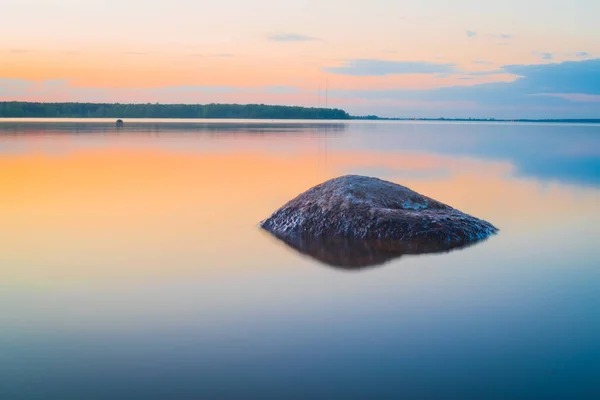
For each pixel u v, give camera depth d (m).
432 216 10.51
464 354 5.68
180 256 9.24
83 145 34.09
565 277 8.13
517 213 12.95
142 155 27.64
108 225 11.51
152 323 6.40
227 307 6.93
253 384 5.08
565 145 38.38
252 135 49.22
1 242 10.05
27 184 17.19
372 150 33.50
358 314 6.73
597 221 11.97
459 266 8.70
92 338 5.99
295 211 11.27
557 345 5.87
